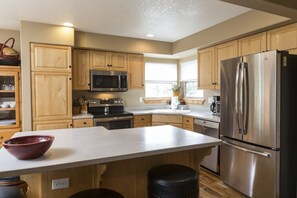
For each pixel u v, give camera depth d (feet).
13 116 10.62
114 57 13.21
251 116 7.86
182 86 16.33
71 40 10.91
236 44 10.23
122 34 12.41
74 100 12.93
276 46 8.46
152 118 13.42
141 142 5.39
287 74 7.23
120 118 12.38
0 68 9.96
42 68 10.44
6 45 10.87
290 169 7.36
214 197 8.20
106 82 12.79
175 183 4.46
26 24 10.00
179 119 12.76
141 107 15.39
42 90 10.47
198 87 12.91
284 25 8.16
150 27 11.14
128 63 13.71
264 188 7.43
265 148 7.42
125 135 6.26
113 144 5.18
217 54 11.43
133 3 8.13
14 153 3.87
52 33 10.50
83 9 8.68
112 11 8.91
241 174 8.35
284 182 7.24
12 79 10.43
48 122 10.62
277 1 6.12
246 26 9.15
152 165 5.88
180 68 16.49
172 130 7.09
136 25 10.80
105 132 6.72
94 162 4.10
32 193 4.82
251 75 7.83
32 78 10.27
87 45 11.93
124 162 5.55
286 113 7.24
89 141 5.49
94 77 12.41
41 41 10.30
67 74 10.98
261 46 9.04
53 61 10.65
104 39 12.35
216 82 11.51
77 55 12.14
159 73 16.15
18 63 10.44
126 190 5.60
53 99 10.71
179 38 13.42
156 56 15.26
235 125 8.56
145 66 15.61
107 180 5.39
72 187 5.02
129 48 13.08
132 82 13.91
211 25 10.86
